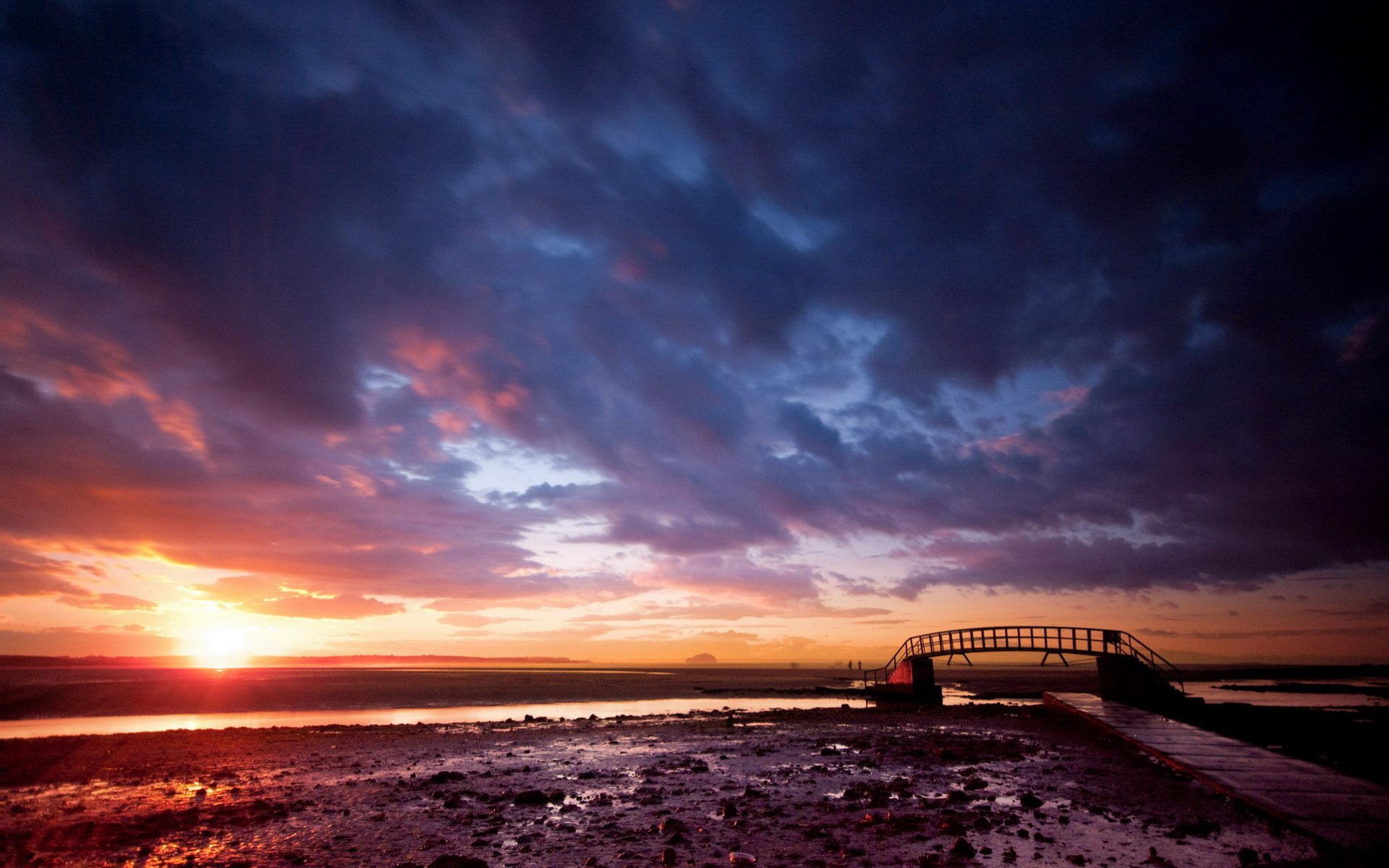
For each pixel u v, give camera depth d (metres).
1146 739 17.38
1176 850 8.29
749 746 19.69
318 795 12.79
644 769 15.57
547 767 16.06
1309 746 20.41
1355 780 11.88
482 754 18.70
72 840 9.43
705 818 10.42
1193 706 30.00
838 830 9.46
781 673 175.38
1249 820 9.77
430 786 13.63
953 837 8.95
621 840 9.16
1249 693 56.88
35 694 54.44
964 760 16.20
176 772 15.99
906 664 45.88
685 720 30.50
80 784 14.48
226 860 8.41
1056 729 23.92
